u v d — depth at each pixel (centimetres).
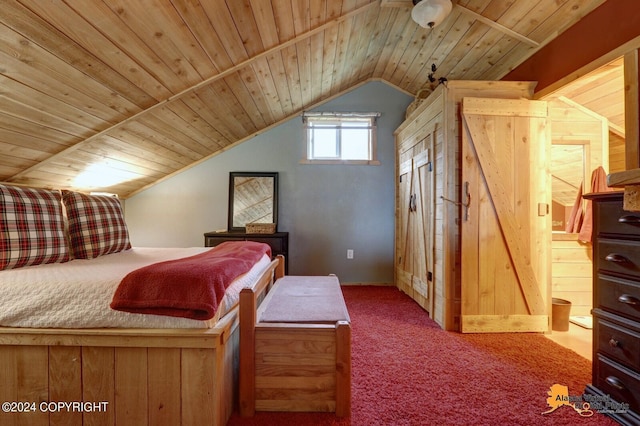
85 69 161
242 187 378
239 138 373
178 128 275
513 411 140
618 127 283
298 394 136
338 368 135
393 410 140
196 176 376
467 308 233
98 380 122
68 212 193
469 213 234
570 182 329
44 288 122
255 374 136
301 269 383
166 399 121
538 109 235
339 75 334
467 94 239
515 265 234
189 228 376
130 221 372
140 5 143
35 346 121
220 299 124
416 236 307
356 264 385
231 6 173
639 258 126
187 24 168
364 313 276
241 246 216
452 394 152
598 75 195
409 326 245
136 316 120
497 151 234
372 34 278
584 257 280
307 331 136
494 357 193
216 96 257
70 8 128
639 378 125
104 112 201
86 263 169
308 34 233
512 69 271
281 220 383
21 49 134
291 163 383
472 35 260
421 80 352
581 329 244
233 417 135
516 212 235
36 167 217
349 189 385
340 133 390
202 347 118
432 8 213
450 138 239
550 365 183
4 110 159
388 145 386
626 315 131
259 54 229
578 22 200
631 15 166
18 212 155
